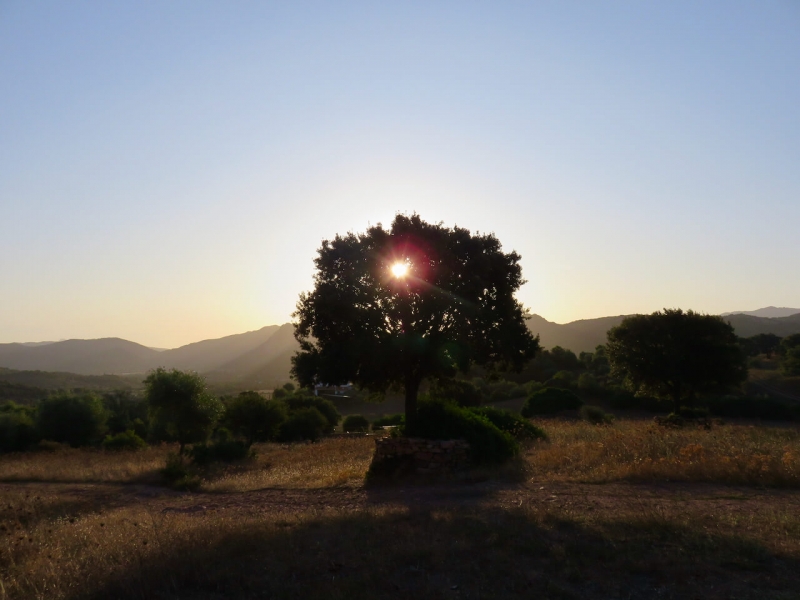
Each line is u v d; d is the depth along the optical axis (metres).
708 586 6.99
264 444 41.06
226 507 15.60
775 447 16.89
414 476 17.03
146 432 53.22
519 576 7.43
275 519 11.62
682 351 41.62
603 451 17.58
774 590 6.82
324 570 7.98
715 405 47.72
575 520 9.88
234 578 7.73
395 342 17.47
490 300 18.58
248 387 136.25
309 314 18.36
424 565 7.98
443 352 17.78
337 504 14.56
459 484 15.85
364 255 17.92
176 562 8.24
